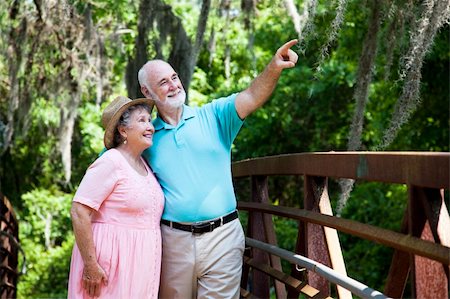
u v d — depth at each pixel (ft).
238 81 45.39
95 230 9.91
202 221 10.26
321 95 44.21
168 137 10.37
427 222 7.08
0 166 41.45
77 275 10.00
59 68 28.17
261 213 13.12
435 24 11.18
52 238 47.60
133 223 9.93
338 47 36.70
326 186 10.16
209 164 10.30
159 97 10.24
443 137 34.04
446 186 6.25
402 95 11.82
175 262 10.35
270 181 48.06
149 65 10.32
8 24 26.11
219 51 43.09
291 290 11.28
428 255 6.57
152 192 10.08
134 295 9.86
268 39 44.14
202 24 20.56
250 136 46.93
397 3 13.76
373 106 37.22
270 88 10.05
